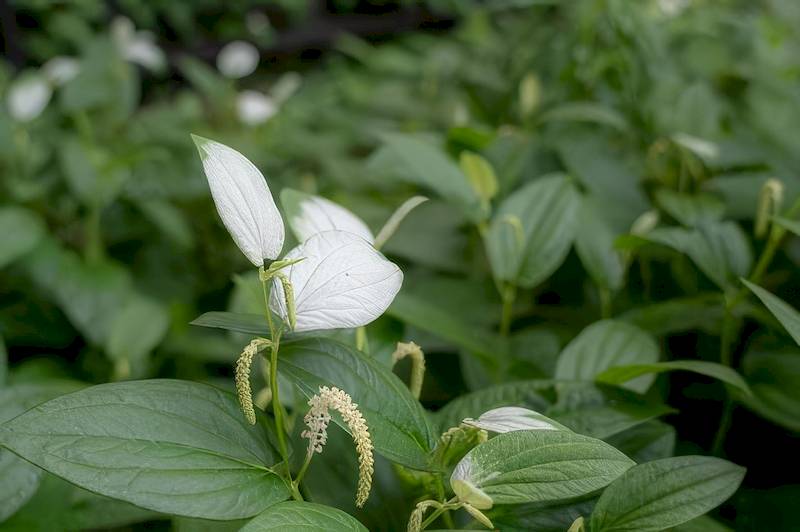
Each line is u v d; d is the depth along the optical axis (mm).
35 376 1386
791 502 1021
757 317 1124
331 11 4488
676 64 2025
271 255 778
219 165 769
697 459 826
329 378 808
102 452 753
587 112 1545
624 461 760
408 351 882
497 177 1489
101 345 1511
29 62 3439
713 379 1166
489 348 1113
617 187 1458
